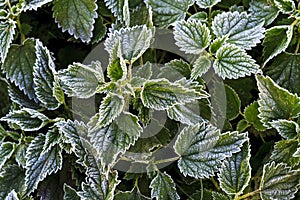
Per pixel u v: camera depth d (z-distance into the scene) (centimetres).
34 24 78
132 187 72
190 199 72
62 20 74
